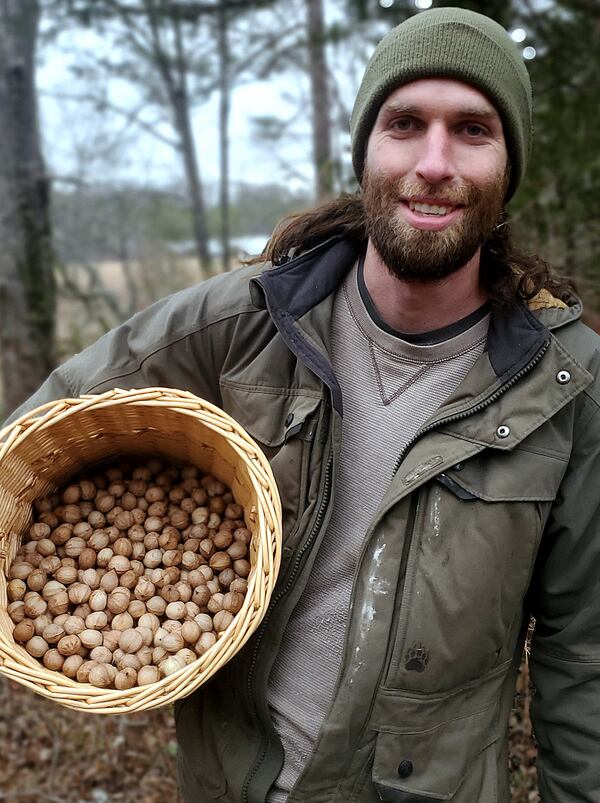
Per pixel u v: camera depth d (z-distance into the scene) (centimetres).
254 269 73
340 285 70
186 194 605
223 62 525
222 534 68
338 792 65
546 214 156
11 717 146
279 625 65
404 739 62
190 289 75
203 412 60
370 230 62
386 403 66
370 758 63
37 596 64
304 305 66
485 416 61
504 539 60
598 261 153
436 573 60
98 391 72
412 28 59
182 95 542
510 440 59
